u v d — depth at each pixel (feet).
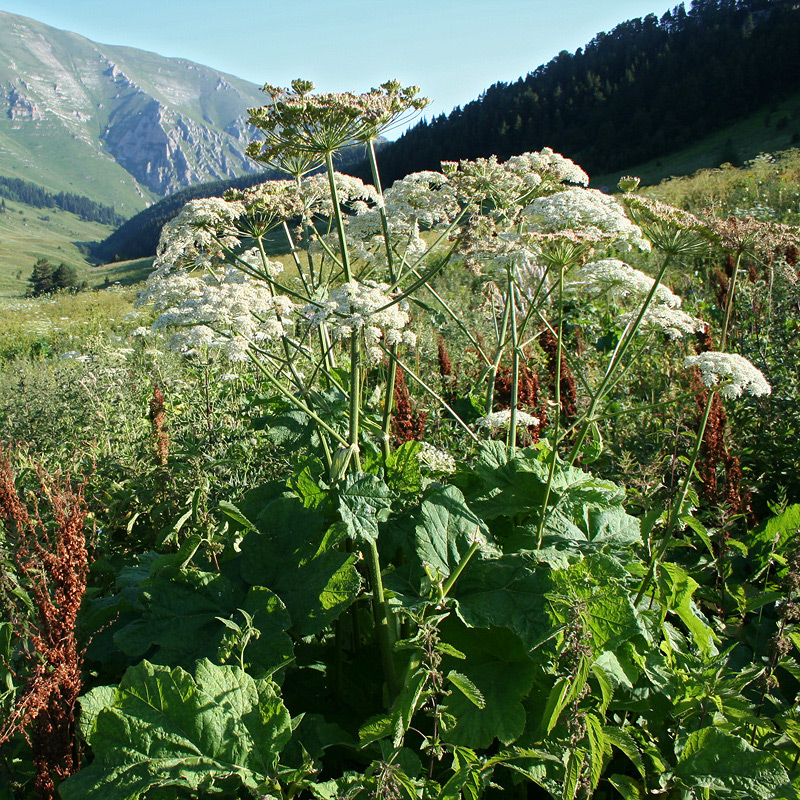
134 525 16.93
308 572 10.38
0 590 10.06
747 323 26.94
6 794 9.21
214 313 11.66
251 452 17.17
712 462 15.66
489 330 33.09
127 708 8.24
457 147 375.45
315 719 9.47
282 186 14.82
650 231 12.55
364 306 11.34
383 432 13.08
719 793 8.65
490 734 9.27
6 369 43.47
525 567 10.09
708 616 14.25
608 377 12.26
